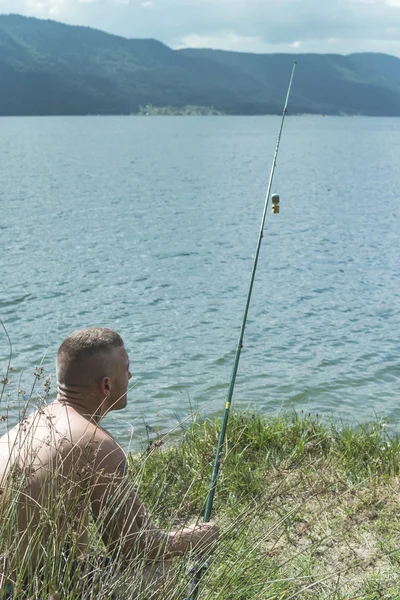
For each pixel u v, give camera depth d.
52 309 14.35
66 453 2.65
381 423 7.60
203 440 5.82
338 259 21.78
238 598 2.90
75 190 42.94
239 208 35.94
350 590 3.62
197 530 2.99
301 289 17.17
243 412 6.99
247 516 3.31
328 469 5.15
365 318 14.20
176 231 27.58
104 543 2.74
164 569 2.76
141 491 4.00
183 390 9.59
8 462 2.63
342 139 137.25
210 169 61.66
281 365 10.88
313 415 8.62
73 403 2.88
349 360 11.19
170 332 12.85
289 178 54.28
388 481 4.99
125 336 12.55
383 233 27.77
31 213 31.88
